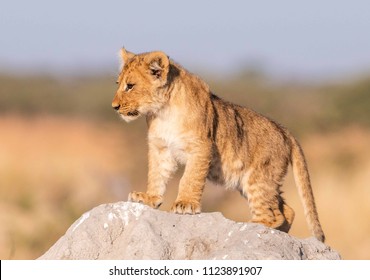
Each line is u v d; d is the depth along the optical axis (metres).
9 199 30.20
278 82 75.88
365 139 40.03
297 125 43.84
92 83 91.50
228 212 29.47
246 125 16.72
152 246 12.94
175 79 15.92
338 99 49.19
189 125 15.80
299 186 17.41
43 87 86.19
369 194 28.53
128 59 16.34
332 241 27.56
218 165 16.34
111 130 49.47
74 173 33.34
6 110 74.25
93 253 13.15
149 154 16.14
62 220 28.84
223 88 55.47
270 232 13.16
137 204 13.53
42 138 49.28
